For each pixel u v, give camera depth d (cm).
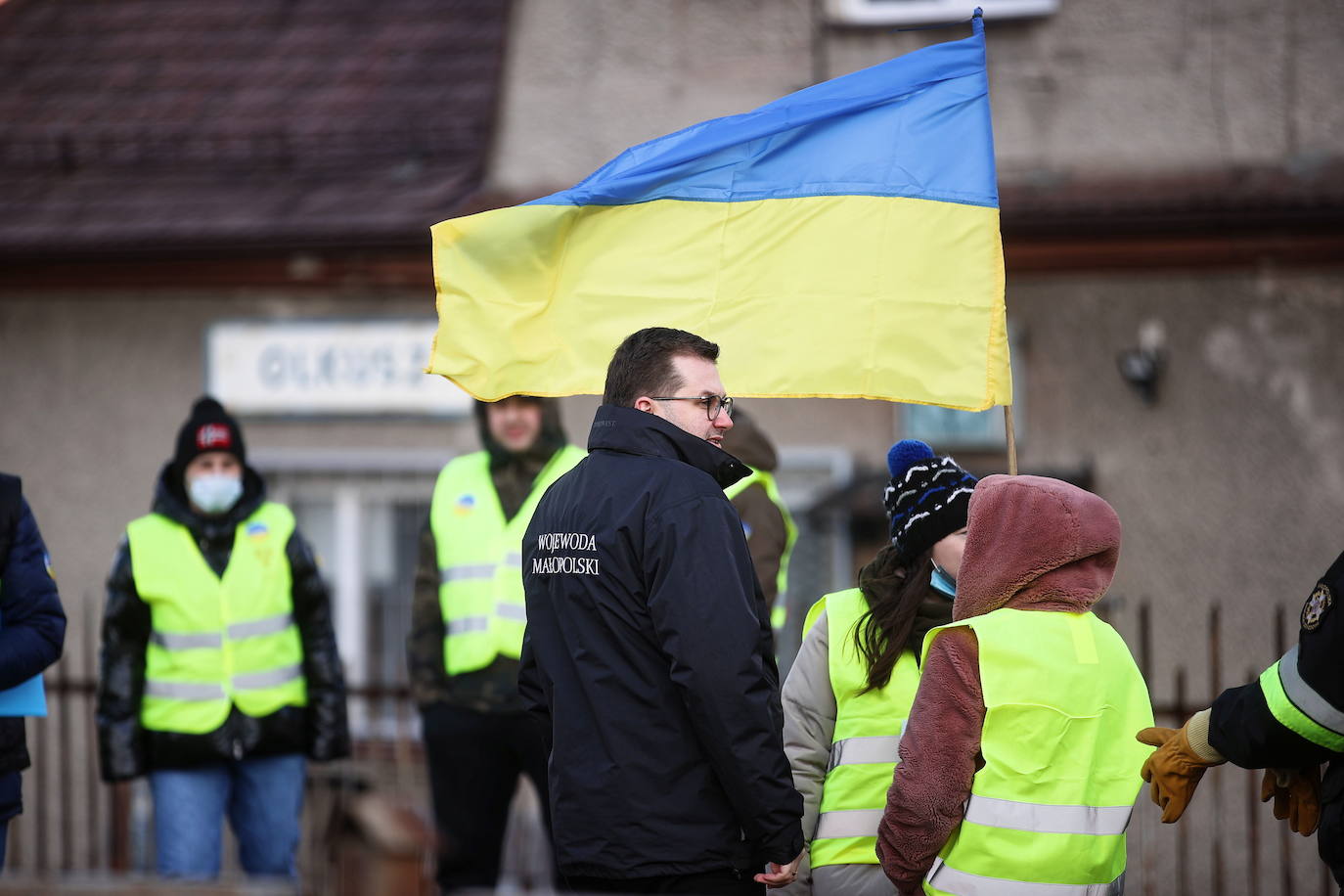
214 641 1061
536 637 686
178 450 1075
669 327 775
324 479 1792
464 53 1975
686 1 1777
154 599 1055
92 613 1808
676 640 629
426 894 381
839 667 703
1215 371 1631
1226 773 1534
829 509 1655
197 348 1808
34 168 1903
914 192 787
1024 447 1652
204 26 2084
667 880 644
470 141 1850
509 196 1766
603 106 1781
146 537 1065
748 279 780
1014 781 612
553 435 1126
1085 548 629
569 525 671
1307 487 1616
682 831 643
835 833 694
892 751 691
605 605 653
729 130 796
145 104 1975
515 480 1118
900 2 1748
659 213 788
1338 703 570
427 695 1097
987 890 611
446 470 1139
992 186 790
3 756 836
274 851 1079
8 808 840
